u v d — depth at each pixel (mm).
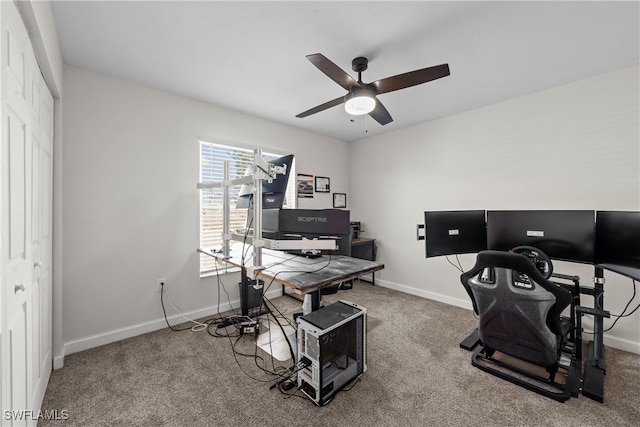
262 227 1900
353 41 1809
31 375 1281
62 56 1974
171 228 2625
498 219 2412
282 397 1640
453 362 2025
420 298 3471
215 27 1673
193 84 2434
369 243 3916
